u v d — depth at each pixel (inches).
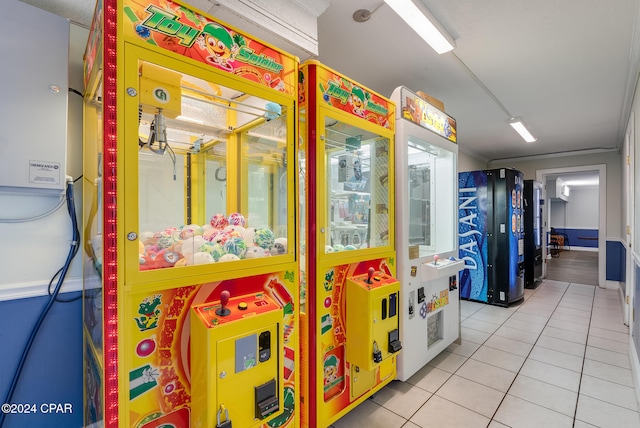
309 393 65.4
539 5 80.9
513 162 285.9
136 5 40.8
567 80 124.6
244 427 45.6
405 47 102.8
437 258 101.8
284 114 61.9
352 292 71.4
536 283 228.1
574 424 73.4
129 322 40.4
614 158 234.5
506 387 89.6
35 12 52.9
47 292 58.9
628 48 100.6
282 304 58.0
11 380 55.6
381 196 87.7
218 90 57.3
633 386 90.2
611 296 197.3
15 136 50.3
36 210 58.1
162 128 52.4
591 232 490.9
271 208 67.6
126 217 39.9
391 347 73.8
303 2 75.7
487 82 127.4
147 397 42.2
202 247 50.4
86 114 60.3
